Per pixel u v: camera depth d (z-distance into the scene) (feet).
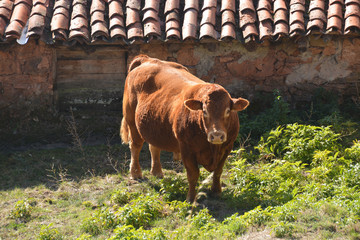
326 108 75.20
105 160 65.41
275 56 78.38
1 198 53.11
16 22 71.61
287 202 44.57
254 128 69.26
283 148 62.13
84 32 72.43
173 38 73.15
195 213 46.44
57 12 74.23
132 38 73.20
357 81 79.30
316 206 42.80
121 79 80.38
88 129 76.28
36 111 76.23
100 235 43.37
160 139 51.78
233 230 40.27
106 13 76.69
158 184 56.08
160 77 53.52
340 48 78.07
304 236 37.86
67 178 59.47
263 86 79.51
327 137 61.00
